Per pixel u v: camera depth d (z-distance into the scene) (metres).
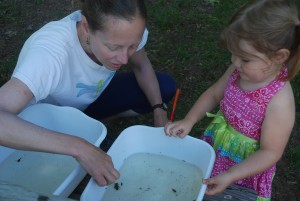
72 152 1.41
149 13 3.61
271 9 1.35
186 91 3.01
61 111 1.77
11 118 1.42
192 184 1.66
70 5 3.76
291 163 2.55
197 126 2.74
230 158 1.75
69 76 1.80
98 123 1.71
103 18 1.49
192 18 3.57
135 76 2.30
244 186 1.77
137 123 2.81
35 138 1.41
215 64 3.19
